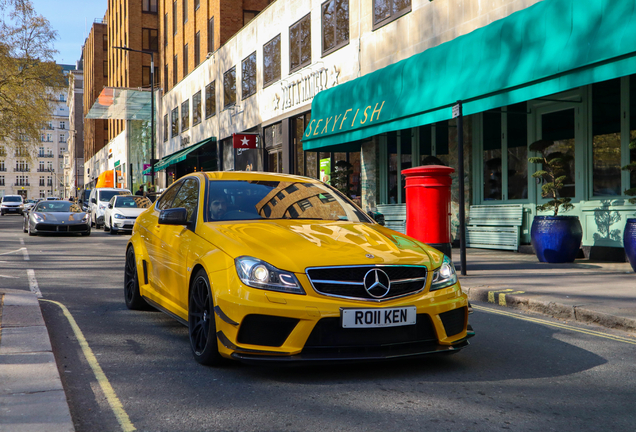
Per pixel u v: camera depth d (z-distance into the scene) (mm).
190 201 5398
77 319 5926
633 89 9938
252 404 3463
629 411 3389
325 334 3781
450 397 3611
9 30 33688
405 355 3861
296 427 3102
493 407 3436
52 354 4219
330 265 3836
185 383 3867
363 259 3930
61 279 8953
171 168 38688
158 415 3277
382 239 4426
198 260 4344
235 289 3867
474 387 3822
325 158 19250
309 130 16594
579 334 5438
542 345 5008
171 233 5273
